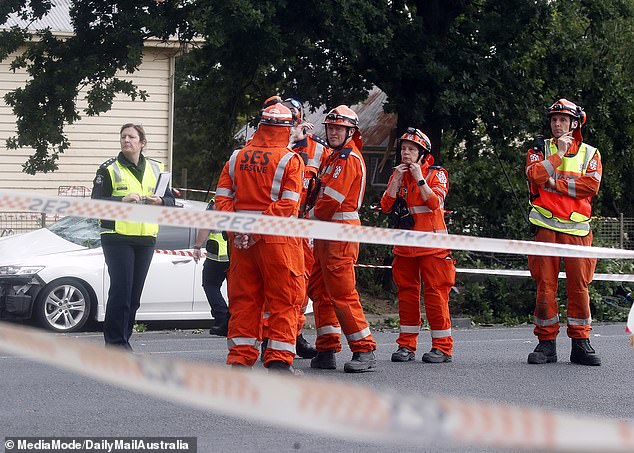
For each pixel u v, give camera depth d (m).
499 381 32.44
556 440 8.40
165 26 62.03
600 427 8.49
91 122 93.75
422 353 41.44
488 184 71.56
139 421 24.52
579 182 36.72
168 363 9.77
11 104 64.12
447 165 74.50
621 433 8.42
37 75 63.56
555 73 71.56
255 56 65.25
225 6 56.75
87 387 28.84
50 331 48.19
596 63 72.06
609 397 29.91
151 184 35.06
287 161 29.03
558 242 36.97
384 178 89.88
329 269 33.16
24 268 48.00
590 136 77.00
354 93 69.94
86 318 48.97
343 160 33.06
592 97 72.69
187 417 25.05
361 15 61.41
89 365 9.93
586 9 71.81
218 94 79.12
